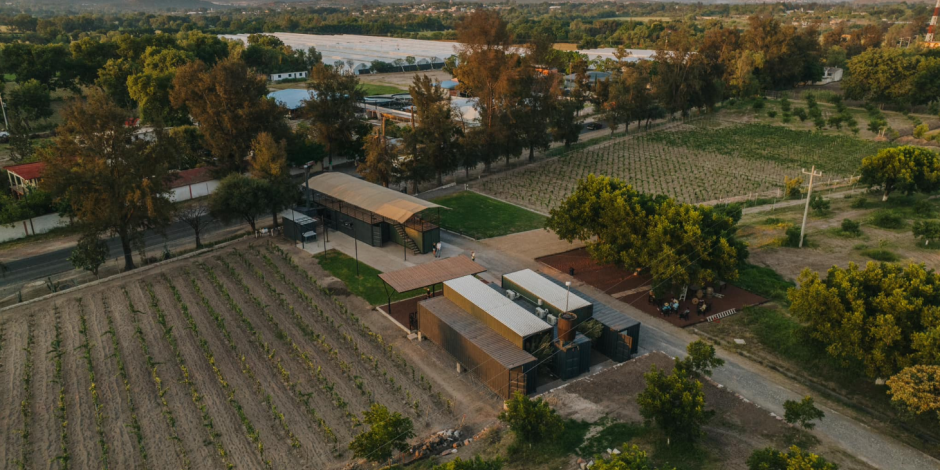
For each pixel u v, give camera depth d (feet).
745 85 492.13
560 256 210.59
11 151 299.38
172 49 486.79
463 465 92.17
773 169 320.91
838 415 123.75
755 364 144.25
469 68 311.06
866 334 125.08
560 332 138.72
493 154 306.14
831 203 262.67
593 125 426.10
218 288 186.19
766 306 171.01
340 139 311.27
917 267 132.46
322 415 126.31
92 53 487.20
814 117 408.46
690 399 106.73
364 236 227.20
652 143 378.32
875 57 458.50
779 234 222.28
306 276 195.93
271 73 607.37
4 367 144.25
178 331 160.56
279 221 251.80
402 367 144.66
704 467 104.99
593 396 129.08
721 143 376.07
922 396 105.70
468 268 181.16
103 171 185.47
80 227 192.95
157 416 126.31
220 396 132.57
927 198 261.65
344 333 160.45
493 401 131.95
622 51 606.55
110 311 172.04
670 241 168.04
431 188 297.33
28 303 176.14
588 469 102.06
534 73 329.11
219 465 111.96
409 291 182.09
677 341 154.51
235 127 279.08
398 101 475.31
